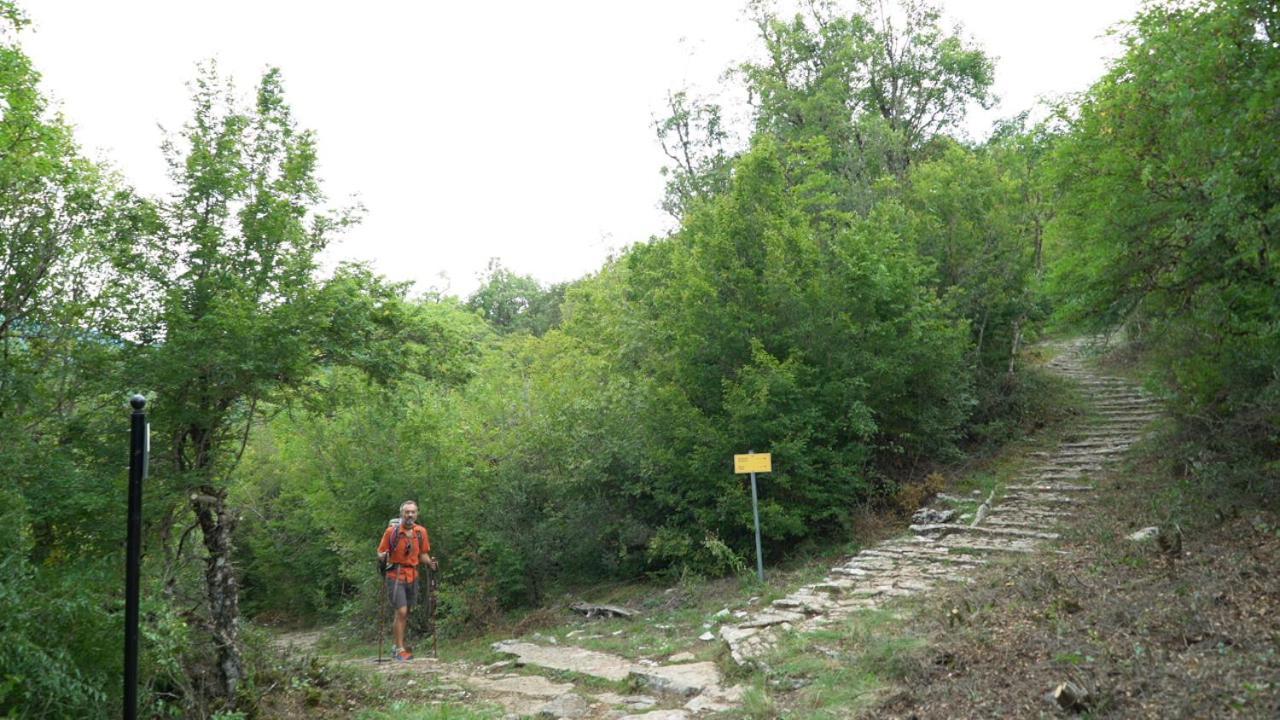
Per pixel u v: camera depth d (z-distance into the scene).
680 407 14.53
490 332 33.41
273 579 23.50
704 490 14.30
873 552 12.61
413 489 15.31
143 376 7.79
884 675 6.59
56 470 7.38
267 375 8.23
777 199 15.66
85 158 8.48
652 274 17.47
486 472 15.96
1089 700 4.99
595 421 16.50
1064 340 25.95
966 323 16.08
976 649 6.57
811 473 13.76
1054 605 7.20
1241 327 10.59
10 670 5.81
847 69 27.69
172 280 8.31
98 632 6.58
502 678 9.41
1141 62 11.04
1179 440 13.16
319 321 8.29
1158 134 11.01
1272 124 8.19
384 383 9.31
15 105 8.50
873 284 14.89
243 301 7.89
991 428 17.25
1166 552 8.30
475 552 15.30
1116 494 12.56
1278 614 5.85
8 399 7.53
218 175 8.37
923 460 16.48
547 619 13.63
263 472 22.17
